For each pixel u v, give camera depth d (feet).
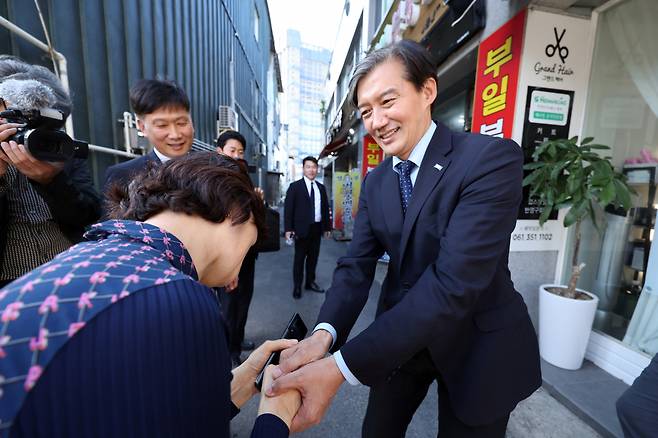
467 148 2.61
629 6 6.24
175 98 4.80
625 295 6.51
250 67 33.65
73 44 7.36
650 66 6.04
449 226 2.43
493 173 2.36
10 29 5.43
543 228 7.09
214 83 19.70
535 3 6.34
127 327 1.03
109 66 8.62
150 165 1.82
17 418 0.85
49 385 0.91
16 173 3.50
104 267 1.15
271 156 58.39
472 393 2.75
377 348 2.16
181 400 1.10
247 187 1.76
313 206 11.78
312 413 2.10
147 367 1.04
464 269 2.19
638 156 6.25
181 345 1.12
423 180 2.75
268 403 2.01
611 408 5.22
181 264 1.41
